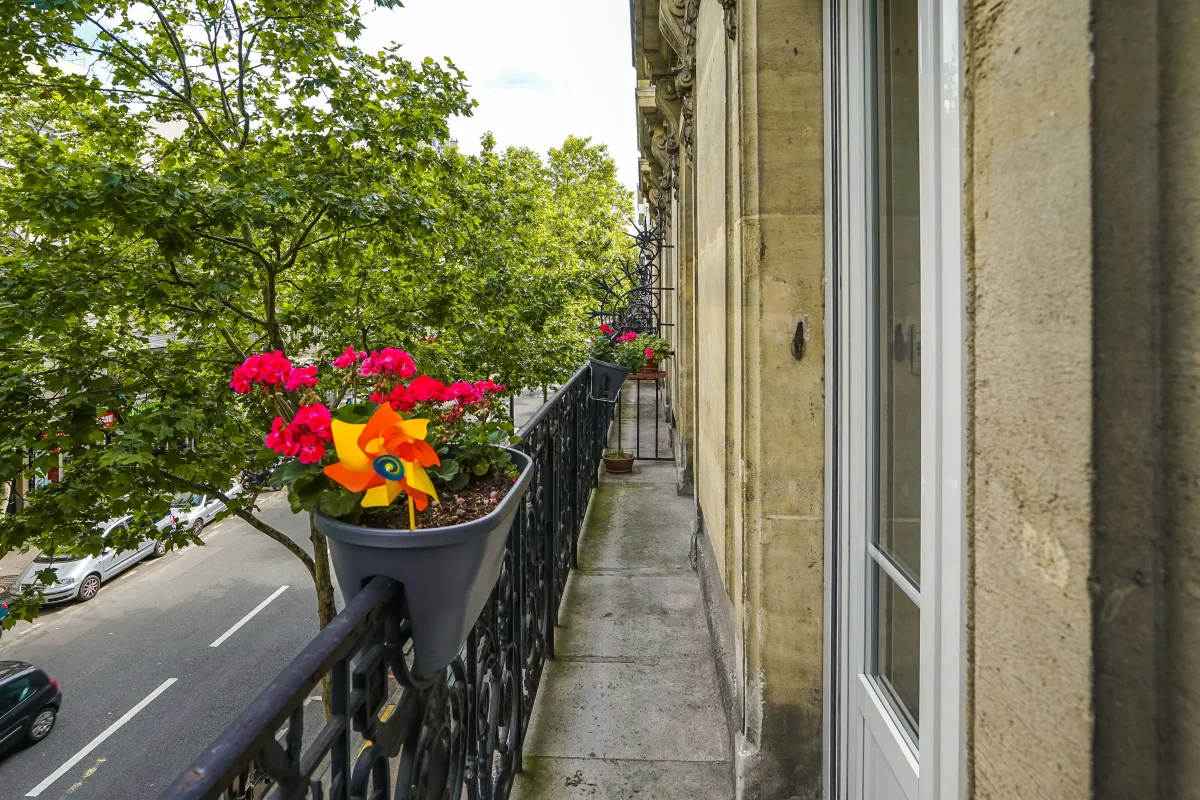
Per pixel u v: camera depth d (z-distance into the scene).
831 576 1.82
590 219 30.45
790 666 1.93
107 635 13.33
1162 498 0.50
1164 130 0.49
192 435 6.70
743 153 1.90
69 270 6.57
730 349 2.56
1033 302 0.58
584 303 14.70
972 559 0.69
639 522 5.03
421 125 7.87
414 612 1.09
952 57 0.89
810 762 1.94
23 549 6.96
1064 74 0.53
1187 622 0.49
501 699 1.94
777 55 1.83
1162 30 0.49
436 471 1.29
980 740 0.68
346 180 7.33
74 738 10.45
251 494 8.78
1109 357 0.50
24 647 12.84
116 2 6.84
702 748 2.37
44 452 6.29
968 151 0.68
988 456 0.66
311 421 1.05
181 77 7.82
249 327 8.74
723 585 2.83
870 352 1.57
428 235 8.33
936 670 1.02
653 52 5.04
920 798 1.08
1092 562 0.51
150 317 7.53
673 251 7.85
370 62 7.80
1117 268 0.50
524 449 2.36
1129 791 0.51
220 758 0.61
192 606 14.55
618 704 2.64
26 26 6.06
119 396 6.79
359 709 0.96
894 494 1.46
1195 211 0.48
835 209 1.75
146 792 9.52
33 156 5.91
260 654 12.73
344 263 8.23
